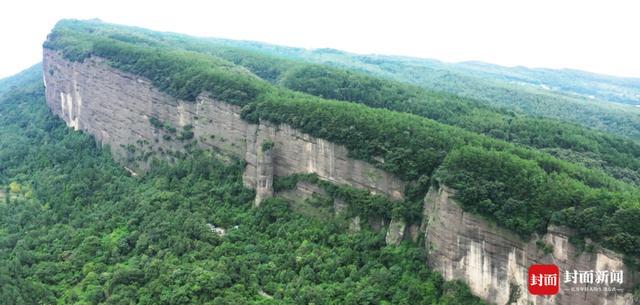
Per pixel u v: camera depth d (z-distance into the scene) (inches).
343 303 3356.3
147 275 3713.1
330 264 3693.4
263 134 4564.5
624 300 2669.8
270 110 4554.6
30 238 4547.2
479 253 3184.1
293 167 4397.1
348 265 3693.4
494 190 3176.7
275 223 4271.7
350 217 3986.2
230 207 4630.9
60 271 4020.7
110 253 4188.0
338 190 4084.6
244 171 4724.4
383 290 3393.2
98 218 4864.7
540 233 2965.1
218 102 5014.8
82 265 4097.0
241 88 4965.6
